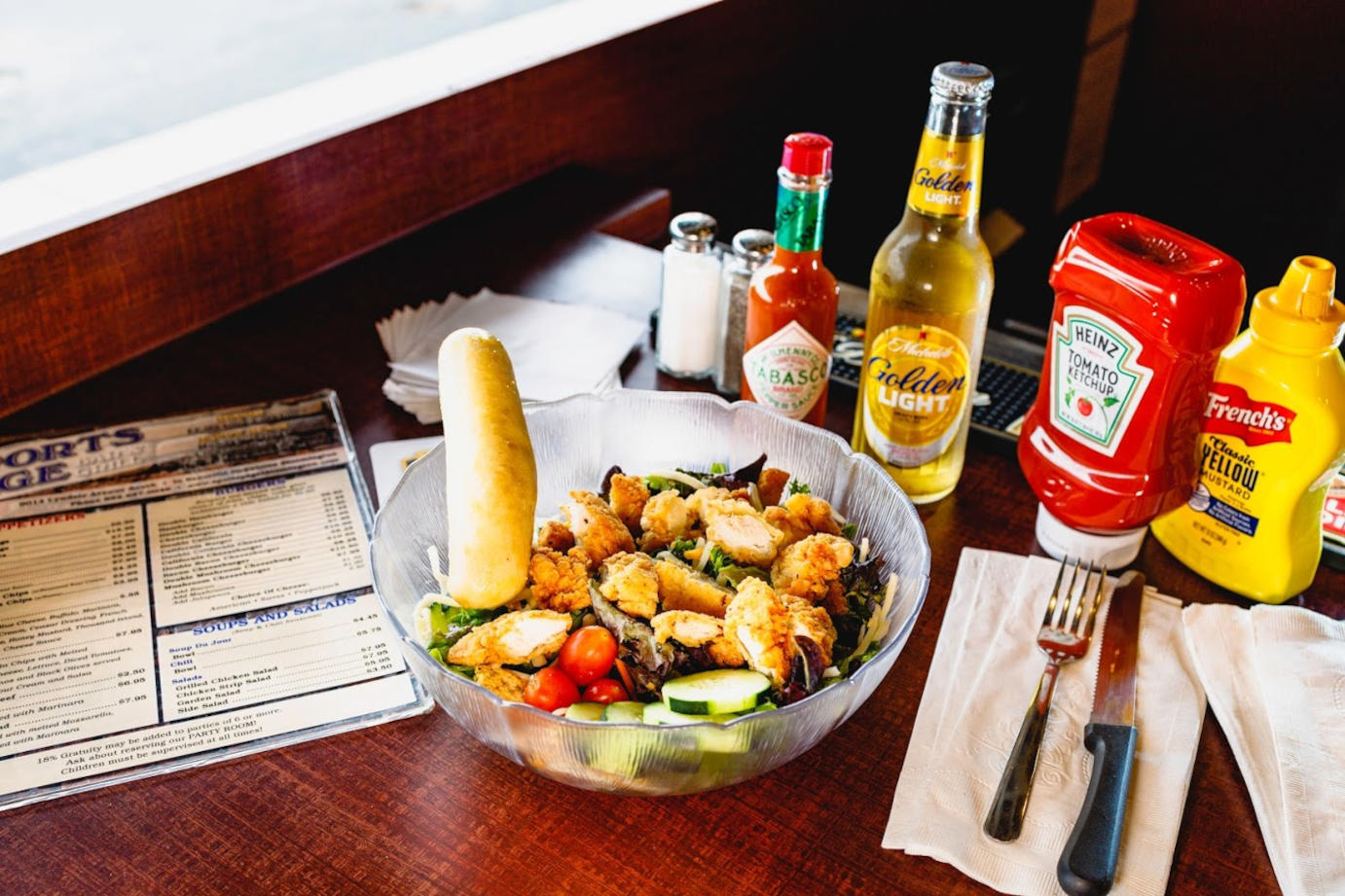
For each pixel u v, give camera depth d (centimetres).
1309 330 82
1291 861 69
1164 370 82
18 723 78
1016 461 107
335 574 91
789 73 220
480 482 71
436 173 148
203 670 82
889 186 269
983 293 91
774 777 76
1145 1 196
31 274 109
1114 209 216
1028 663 83
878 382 95
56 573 91
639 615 73
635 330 122
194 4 165
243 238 127
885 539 85
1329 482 87
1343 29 176
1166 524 95
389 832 72
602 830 72
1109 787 71
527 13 181
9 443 105
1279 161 192
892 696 82
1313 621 84
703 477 90
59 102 140
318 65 156
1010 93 231
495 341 78
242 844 71
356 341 122
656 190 163
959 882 69
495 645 71
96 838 71
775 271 96
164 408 111
